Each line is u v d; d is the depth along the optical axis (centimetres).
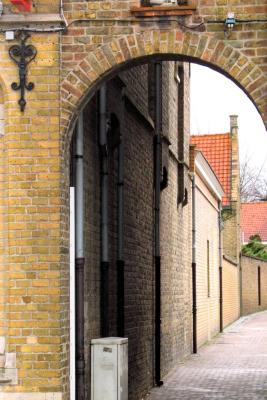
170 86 1992
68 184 1070
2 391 1020
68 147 1066
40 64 1048
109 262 1325
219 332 3347
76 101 1046
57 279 1027
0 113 1055
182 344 2222
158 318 1736
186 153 2291
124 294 1409
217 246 3359
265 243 6475
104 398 1158
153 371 1711
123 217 1412
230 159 4247
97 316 1260
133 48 1041
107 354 1164
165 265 1908
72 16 1049
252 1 1024
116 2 1045
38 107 1045
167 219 1950
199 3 1034
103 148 1278
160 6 1040
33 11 1050
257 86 1021
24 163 1041
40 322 1024
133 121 1534
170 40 1036
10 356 1021
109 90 1311
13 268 1030
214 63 1030
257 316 4566
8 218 1038
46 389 1018
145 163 1662
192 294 2464
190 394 1616
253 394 1611
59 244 1031
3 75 1048
